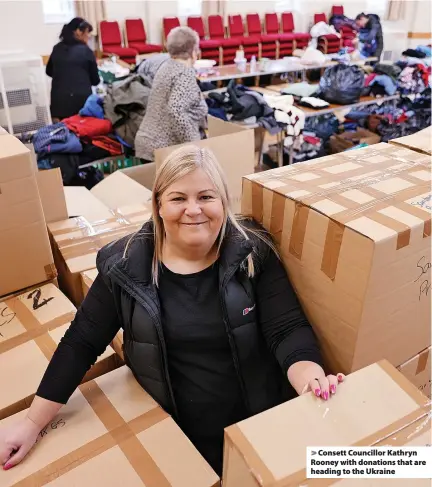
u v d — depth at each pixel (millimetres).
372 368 801
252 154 2012
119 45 6633
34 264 1296
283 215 979
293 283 1018
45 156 2881
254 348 1024
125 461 848
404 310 926
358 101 3699
